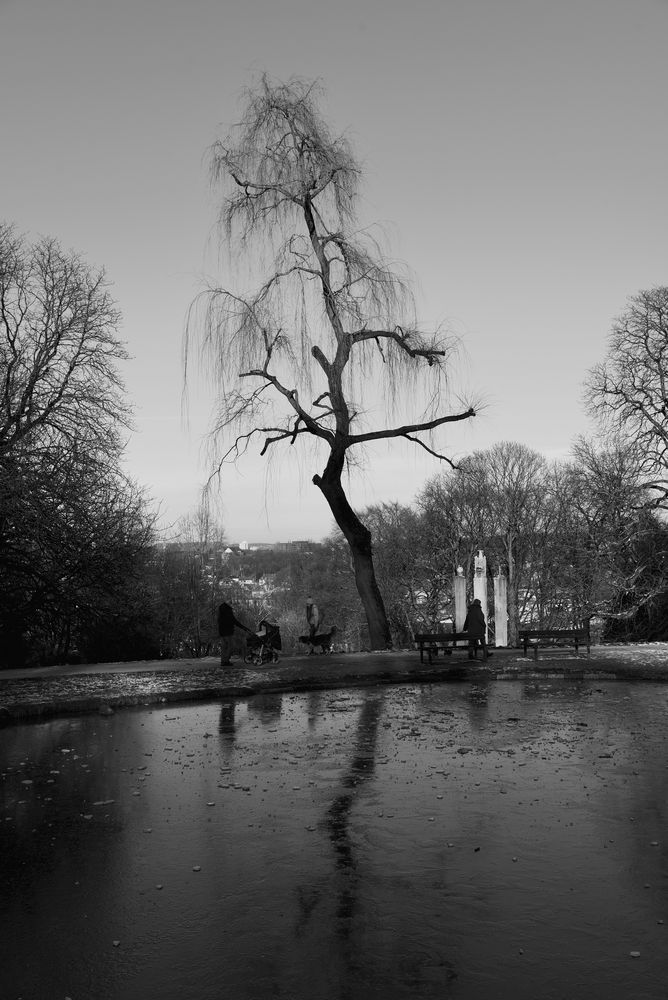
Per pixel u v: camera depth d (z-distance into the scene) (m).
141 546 35.53
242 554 78.50
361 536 31.56
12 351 31.95
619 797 9.50
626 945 5.83
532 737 13.22
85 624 35.78
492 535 56.31
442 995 5.20
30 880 7.25
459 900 6.62
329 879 7.12
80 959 5.76
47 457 30.86
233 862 7.59
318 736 13.63
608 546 44.47
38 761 12.10
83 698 17.28
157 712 16.73
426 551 58.84
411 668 22.92
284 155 28.73
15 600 33.56
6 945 6.00
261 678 21.00
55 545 31.89
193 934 6.11
